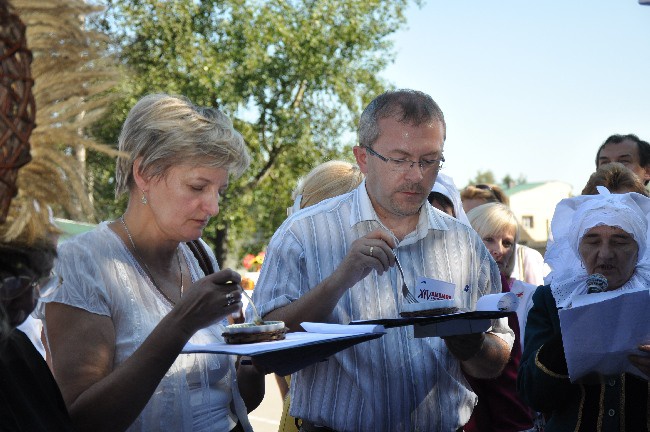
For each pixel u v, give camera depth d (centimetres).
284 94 2677
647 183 527
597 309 241
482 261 313
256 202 2666
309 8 2673
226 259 2712
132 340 219
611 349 243
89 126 129
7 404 129
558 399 272
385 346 286
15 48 107
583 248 278
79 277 213
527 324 293
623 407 263
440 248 302
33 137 121
